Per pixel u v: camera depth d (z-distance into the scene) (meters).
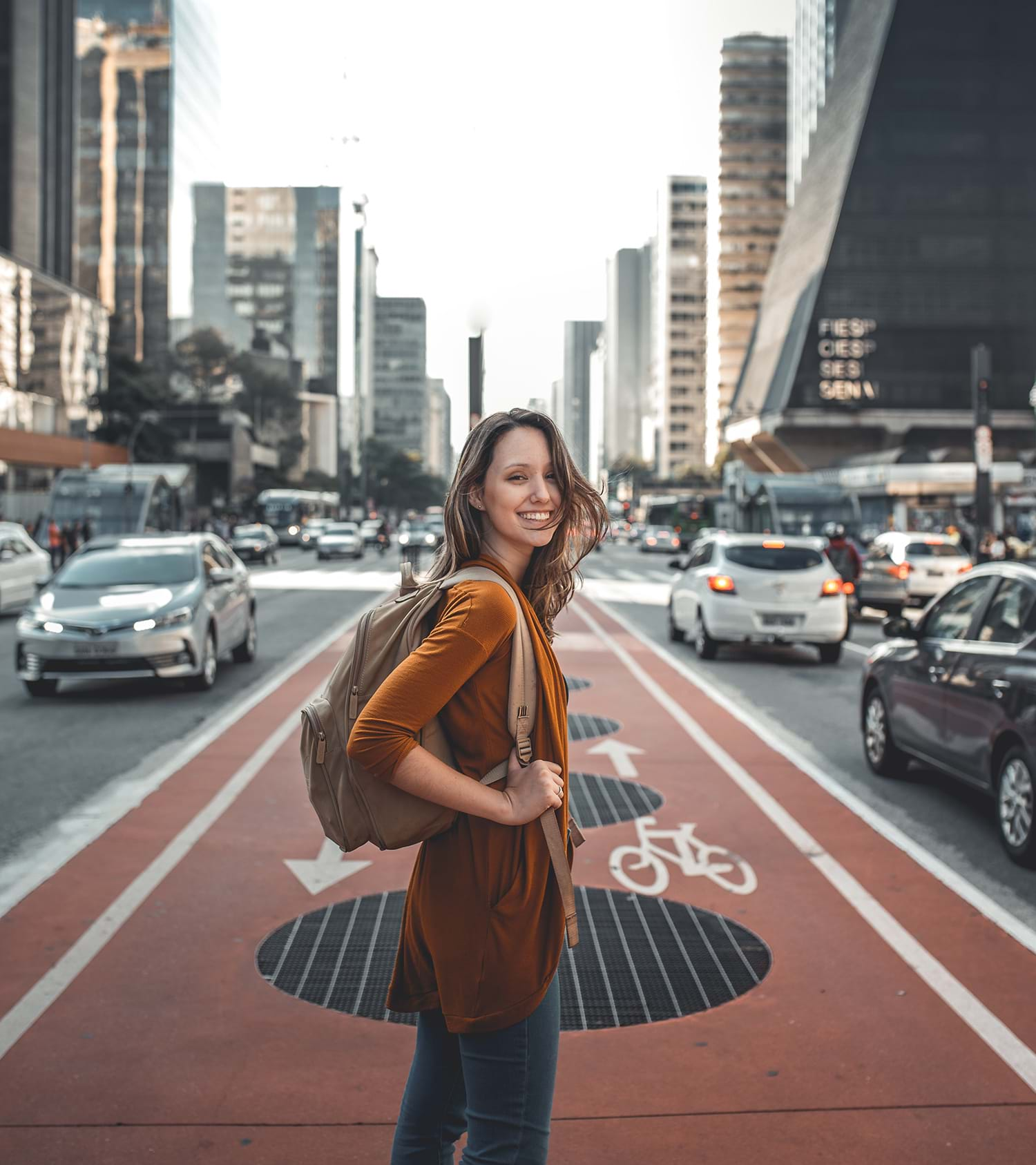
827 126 120.44
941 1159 3.07
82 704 11.39
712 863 5.95
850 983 4.33
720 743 9.41
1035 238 108.38
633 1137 3.19
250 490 121.50
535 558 2.27
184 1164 3.03
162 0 134.62
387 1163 3.04
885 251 108.25
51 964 4.48
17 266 62.69
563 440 2.21
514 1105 2.07
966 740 6.71
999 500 43.78
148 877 5.63
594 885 5.56
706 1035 3.86
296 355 194.00
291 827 6.61
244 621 14.34
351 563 49.31
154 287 134.12
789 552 15.37
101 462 75.12
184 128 140.50
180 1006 4.07
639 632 19.06
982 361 29.67
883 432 108.81
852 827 6.70
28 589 22.73
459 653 1.97
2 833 6.47
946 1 108.12
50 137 110.25
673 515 72.38
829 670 14.62
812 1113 3.32
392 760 1.94
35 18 106.62
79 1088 3.45
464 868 2.06
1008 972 4.44
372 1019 3.98
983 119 108.19
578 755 8.82
